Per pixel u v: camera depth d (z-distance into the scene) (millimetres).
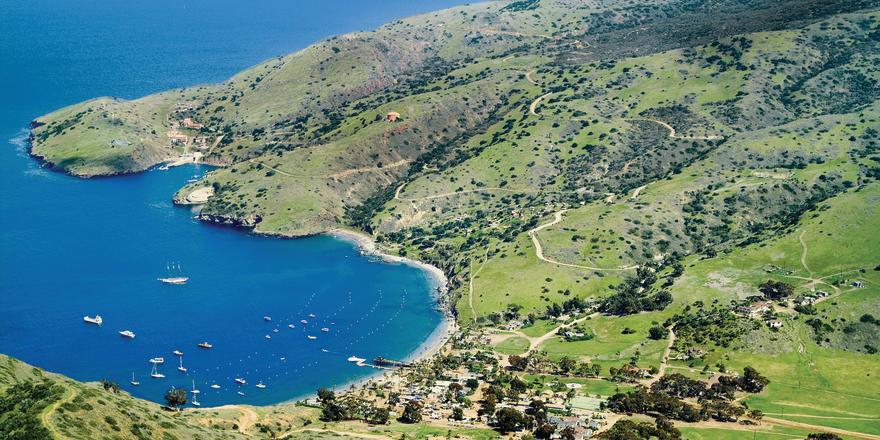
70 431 182500
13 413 187750
